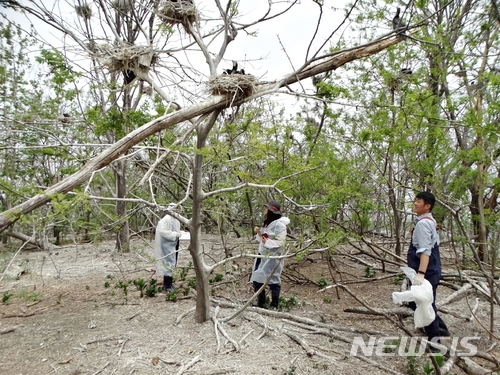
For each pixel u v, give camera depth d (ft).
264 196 18.75
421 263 11.23
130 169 28.22
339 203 15.48
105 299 16.66
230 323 13.26
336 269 19.90
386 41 13.69
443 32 16.11
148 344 11.80
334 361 11.00
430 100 14.12
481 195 13.01
